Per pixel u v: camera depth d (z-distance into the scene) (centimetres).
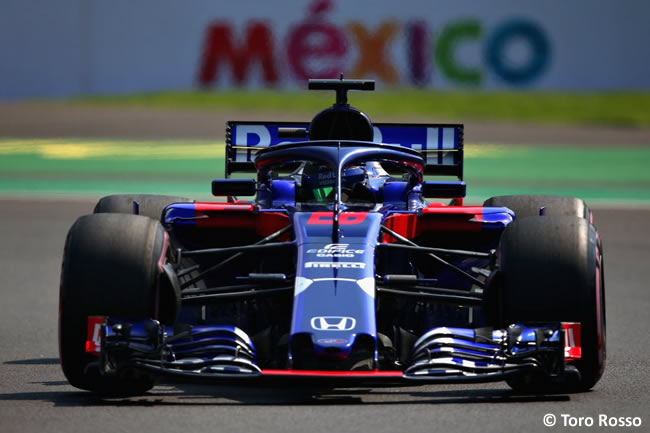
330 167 2441
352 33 17438
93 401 2044
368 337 1916
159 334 1942
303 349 1928
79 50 17525
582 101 18188
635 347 2806
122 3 17500
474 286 2530
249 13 17688
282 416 1861
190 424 1794
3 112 16138
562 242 2041
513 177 9012
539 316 2016
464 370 1947
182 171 9288
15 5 17388
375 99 17975
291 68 17700
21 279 4206
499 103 17800
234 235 2514
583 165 10188
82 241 2030
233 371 1917
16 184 8169
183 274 2217
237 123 3331
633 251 5116
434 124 3300
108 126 13888
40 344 2870
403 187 2552
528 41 17600
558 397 2078
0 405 1992
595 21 17562
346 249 2094
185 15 17662
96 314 1992
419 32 17288
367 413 1888
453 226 2359
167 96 19212
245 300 2178
